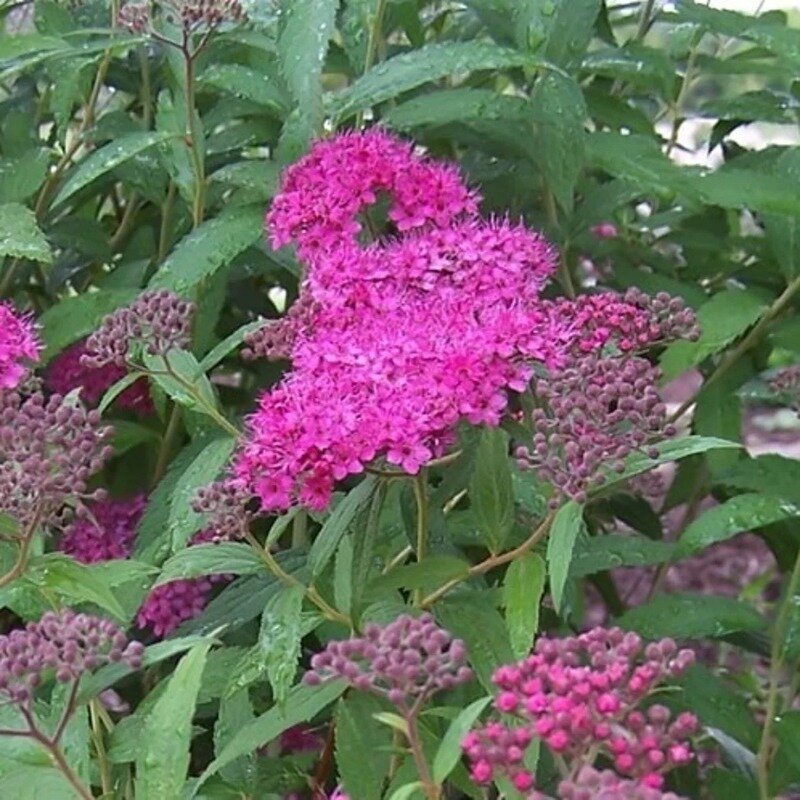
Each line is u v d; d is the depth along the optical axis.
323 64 0.59
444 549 0.55
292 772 0.56
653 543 0.59
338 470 0.48
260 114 0.65
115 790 0.51
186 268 0.59
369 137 0.57
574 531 0.47
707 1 0.73
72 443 0.50
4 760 0.47
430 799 0.43
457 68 0.58
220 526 0.49
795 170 0.65
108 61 0.68
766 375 0.65
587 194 0.68
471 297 0.52
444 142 0.71
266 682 0.56
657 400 0.49
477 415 0.49
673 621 0.59
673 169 0.62
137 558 0.57
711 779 0.59
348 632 0.55
